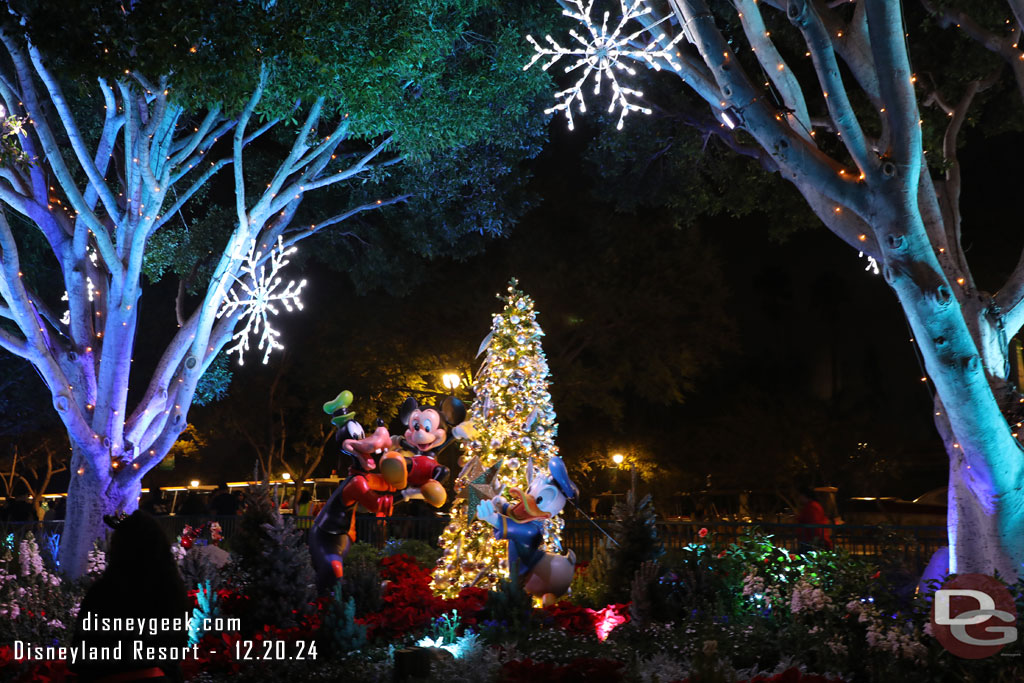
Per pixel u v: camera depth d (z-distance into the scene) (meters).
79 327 13.71
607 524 11.57
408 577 10.16
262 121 15.49
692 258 30.73
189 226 18.62
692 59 8.42
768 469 31.30
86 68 9.53
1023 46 10.88
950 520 8.68
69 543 13.04
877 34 7.22
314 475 38.06
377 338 29.50
